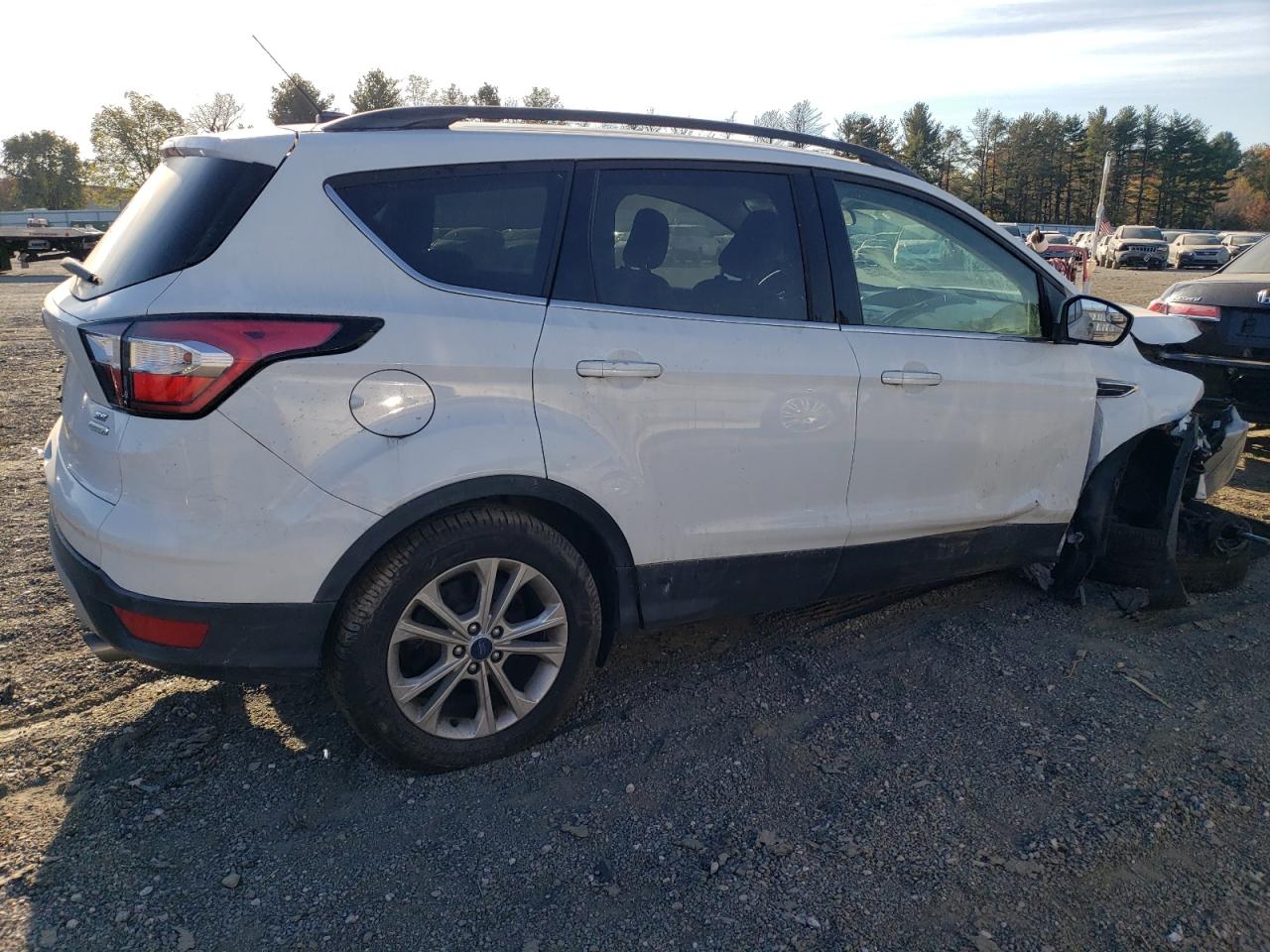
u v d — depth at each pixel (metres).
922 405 3.51
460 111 2.97
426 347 2.68
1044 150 86.06
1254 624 4.13
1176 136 86.44
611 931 2.34
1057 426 3.88
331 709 3.30
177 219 2.66
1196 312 6.61
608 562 3.10
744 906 2.42
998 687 3.51
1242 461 6.95
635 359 2.96
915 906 2.43
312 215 2.65
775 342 3.21
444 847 2.63
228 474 2.50
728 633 3.96
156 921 2.35
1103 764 3.05
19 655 3.62
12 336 12.78
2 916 2.35
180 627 2.56
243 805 2.79
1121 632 4.01
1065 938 2.33
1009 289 3.85
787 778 2.95
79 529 2.62
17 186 104.38
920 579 3.78
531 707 3.03
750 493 3.24
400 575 2.71
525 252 2.91
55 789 2.85
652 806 2.81
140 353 2.45
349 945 2.29
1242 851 2.65
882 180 3.62
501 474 2.78
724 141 3.34
